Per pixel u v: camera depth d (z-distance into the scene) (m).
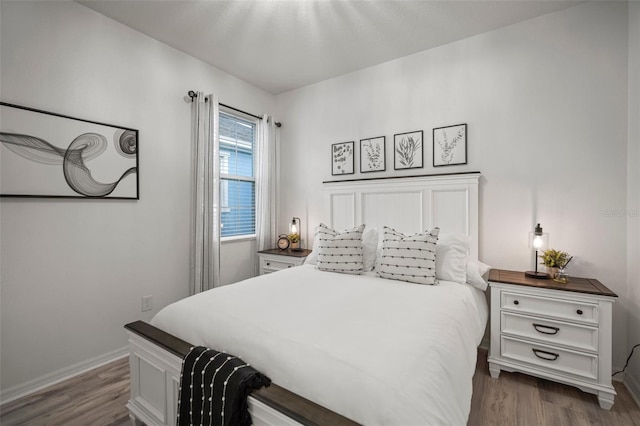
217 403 1.13
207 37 2.66
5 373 1.91
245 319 1.44
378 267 2.38
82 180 2.22
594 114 2.19
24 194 1.96
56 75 2.10
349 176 3.36
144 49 2.60
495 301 2.14
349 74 3.35
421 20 2.42
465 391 1.24
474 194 2.58
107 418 1.73
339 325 1.36
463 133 2.67
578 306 1.88
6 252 1.91
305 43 2.76
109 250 2.39
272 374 1.16
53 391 1.99
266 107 3.82
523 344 2.05
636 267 1.97
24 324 1.98
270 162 3.72
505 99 2.51
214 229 3.04
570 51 2.27
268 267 3.44
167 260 2.77
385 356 1.10
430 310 1.57
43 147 2.04
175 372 1.41
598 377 1.82
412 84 2.95
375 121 3.18
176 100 2.84
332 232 2.68
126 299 2.49
